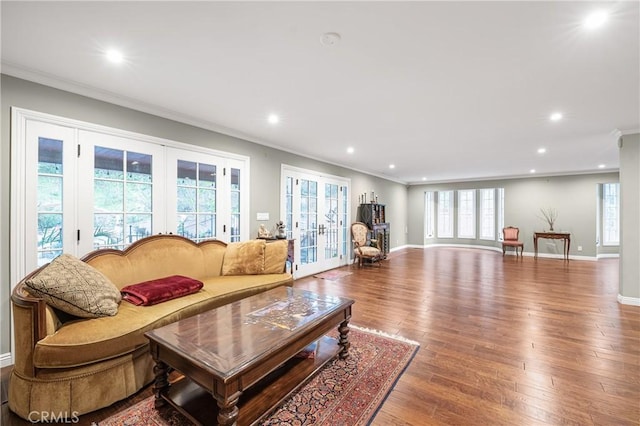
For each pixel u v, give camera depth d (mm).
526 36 1815
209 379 1435
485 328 2928
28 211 2320
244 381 1457
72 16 1648
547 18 1639
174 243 3076
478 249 9156
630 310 3459
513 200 8203
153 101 2930
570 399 1833
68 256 2156
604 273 5566
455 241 9883
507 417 1675
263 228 4316
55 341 1666
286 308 2189
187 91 2684
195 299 2480
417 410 1738
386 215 8375
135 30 1792
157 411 1738
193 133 3496
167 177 3240
